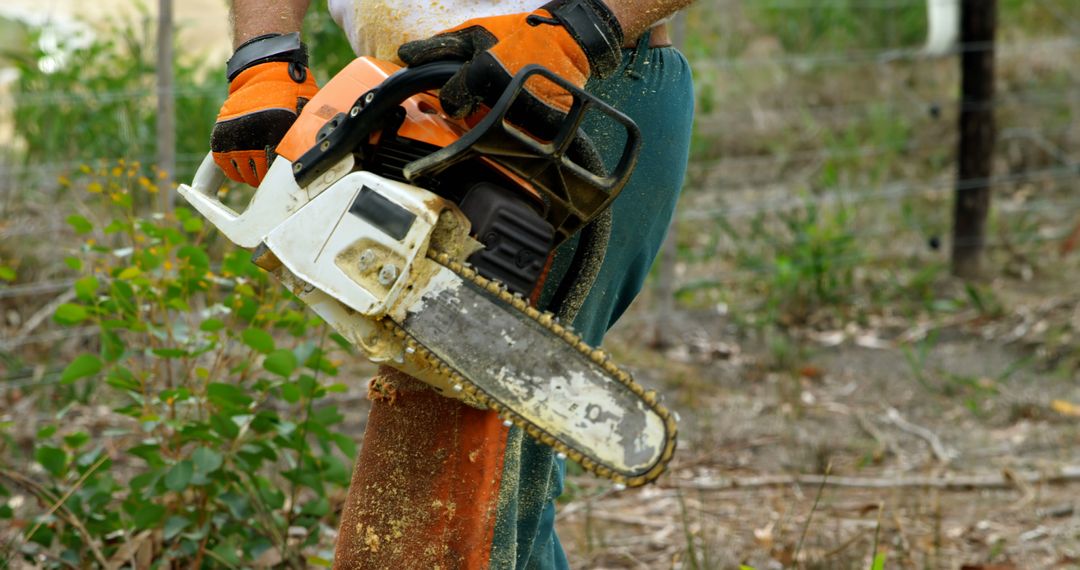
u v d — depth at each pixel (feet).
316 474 15.60
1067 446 23.68
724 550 18.37
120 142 29.55
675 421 8.36
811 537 18.88
